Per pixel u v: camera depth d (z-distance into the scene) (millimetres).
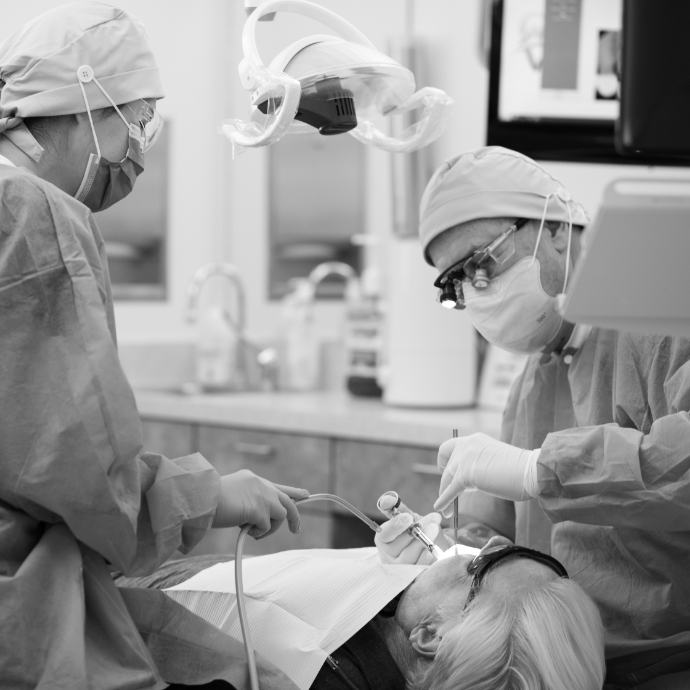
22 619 1507
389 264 4031
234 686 1620
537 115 2990
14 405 1512
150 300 4949
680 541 1825
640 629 1887
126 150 1854
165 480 1618
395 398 3959
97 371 1511
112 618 1588
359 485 3668
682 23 1281
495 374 3922
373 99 1966
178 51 4977
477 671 1663
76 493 1498
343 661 1812
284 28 2434
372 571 1943
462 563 1858
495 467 1766
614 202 1130
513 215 1980
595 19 2957
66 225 1555
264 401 4238
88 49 1787
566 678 1651
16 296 1521
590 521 1729
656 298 1216
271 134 1784
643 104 1300
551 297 2014
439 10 4109
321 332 4852
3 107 1769
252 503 1718
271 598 1933
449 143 4070
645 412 1896
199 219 5074
